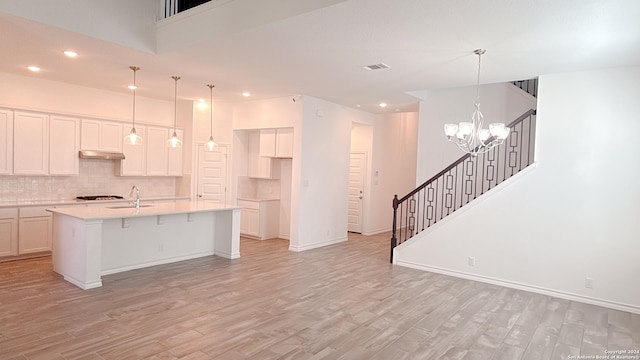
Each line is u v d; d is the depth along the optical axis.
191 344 3.20
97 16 4.02
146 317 3.72
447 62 4.48
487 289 4.97
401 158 9.87
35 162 5.94
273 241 7.77
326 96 6.88
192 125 7.69
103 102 6.78
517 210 5.05
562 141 4.73
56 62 4.98
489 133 4.38
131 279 4.93
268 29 3.59
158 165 7.47
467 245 5.44
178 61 4.79
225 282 4.93
